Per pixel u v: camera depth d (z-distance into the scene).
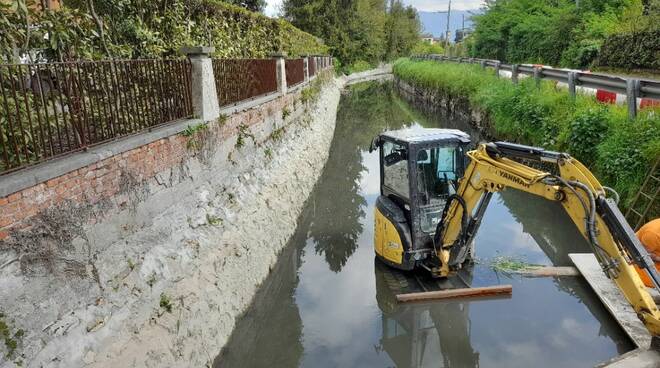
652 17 14.62
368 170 13.77
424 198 6.48
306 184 10.83
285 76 11.35
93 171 4.09
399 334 6.07
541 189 4.76
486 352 5.46
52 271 3.54
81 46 5.59
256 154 8.56
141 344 4.11
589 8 19.58
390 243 6.79
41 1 5.16
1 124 3.76
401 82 35.47
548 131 9.54
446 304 6.30
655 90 7.23
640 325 5.33
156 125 5.44
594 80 9.34
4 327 3.05
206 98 6.33
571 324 5.85
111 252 4.27
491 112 13.41
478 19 29.56
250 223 7.09
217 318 5.32
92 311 3.81
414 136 6.61
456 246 6.00
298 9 38.06
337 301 6.83
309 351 5.74
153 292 4.56
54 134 4.49
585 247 7.87
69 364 3.41
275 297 7.00
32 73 4.27
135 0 7.04
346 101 28.78
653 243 5.36
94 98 4.75
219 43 9.51
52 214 3.59
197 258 5.47
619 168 6.90
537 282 6.73
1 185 3.13
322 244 8.86
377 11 50.22
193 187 5.97
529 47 23.59
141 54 7.02
